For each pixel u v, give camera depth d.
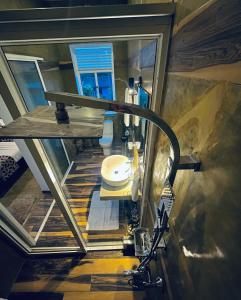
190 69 0.59
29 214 2.38
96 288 1.60
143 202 1.62
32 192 2.73
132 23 0.72
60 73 2.74
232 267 0.40
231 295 0.41
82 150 3.84
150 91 1.01
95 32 0.74
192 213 0.63
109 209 2.37
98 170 3.20
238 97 0.36
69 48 2.37
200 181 0.56
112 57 2.33
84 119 0.58
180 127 0.72
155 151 1.24
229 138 0.40
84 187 2.80
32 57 1.76
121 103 0.44
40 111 0.65
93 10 0.67
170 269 0.93
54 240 2.03
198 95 0.55
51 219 2.28
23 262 1.82
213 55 0.45
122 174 1.77
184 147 0.69
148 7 0.67
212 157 0.48
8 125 0.55
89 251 1.89
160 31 0.74
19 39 0.75
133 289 1.57
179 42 0.67
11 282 1.63
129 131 2.28
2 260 1.58
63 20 0.70
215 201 0.47
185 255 0.71
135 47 1.52
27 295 1.59
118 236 2.02
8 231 1.62
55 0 2.10
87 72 2.63
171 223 0.87
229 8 0.36
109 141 3.09
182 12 0.62
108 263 1.78
